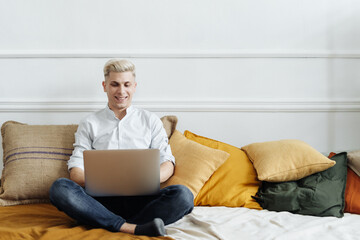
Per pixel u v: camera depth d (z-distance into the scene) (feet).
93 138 6.94
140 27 8.40
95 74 8.36
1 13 8.29
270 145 7.06
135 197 5.59
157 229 4.67
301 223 5.41
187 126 8.43
